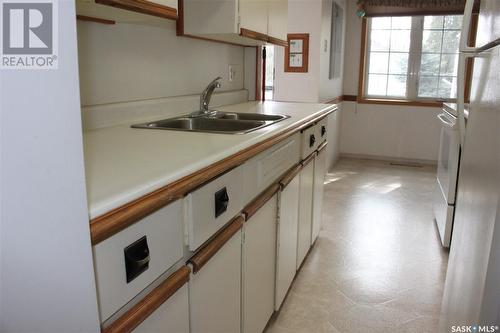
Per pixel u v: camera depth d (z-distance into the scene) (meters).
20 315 0.68
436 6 4.64
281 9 2.54
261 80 2.91
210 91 2.09
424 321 1.90
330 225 3.09
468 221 1.24
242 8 1.92
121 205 0.71
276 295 1.81
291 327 1.84
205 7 1.89
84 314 0.67
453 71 5.04
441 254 2.60
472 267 1.11
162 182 0.83
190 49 2.17
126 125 1.62
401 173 4.75
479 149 1.16
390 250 2.66
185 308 0.99
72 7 0.58
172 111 2.00
